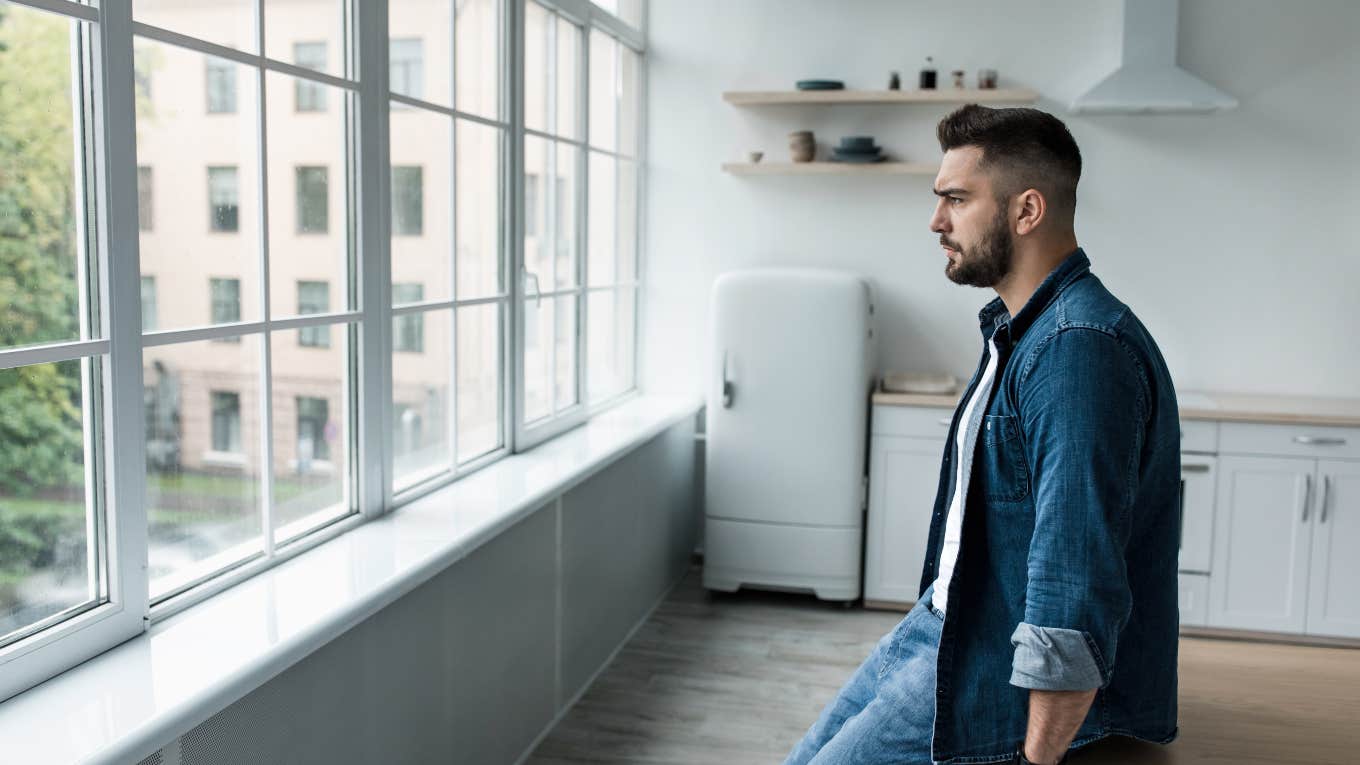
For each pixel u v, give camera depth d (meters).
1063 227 1.64
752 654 3.84
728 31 4.71
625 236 4.75
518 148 3.38
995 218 1.64
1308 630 3.99
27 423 1.61
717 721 3.29
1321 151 4.31
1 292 1.55
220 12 2.04
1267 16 4.29
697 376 4.89
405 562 2.26
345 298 2.52
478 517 2.66
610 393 4.64
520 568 2.92
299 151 2.31
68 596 1.71
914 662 1.77
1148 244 4.46
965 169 1.65
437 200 2.94
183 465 1.99
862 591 4.45
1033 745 1.47
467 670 2.61
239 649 1.77
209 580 2.06
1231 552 4.01
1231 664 2.10
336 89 2.43
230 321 2.11
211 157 2.03
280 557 2.25
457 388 3.11
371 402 2.60
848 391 4.22
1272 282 4.39
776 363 4.26
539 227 3.68
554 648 3.22
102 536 1.77
